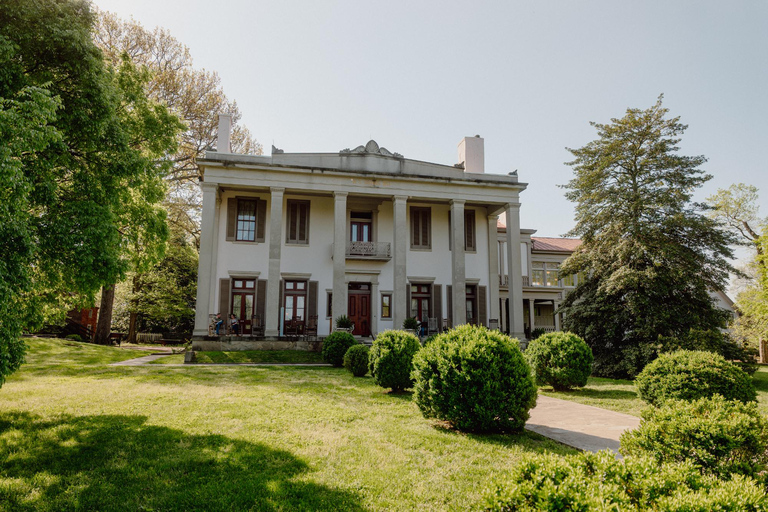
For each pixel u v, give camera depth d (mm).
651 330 16891
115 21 24000
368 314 24344
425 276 24969
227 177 21406
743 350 16562
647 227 17812
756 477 3674
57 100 6477
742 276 17719
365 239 24984
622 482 2820
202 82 26891
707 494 2635
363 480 4926
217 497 4555
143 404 8430
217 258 22734
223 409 8094
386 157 23672
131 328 31953
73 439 6301
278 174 21984
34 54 7414
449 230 25844
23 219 6074
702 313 17609
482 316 25391
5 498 4520
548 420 8109
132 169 8672
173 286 29516
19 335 6152
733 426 3914
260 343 19859
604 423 7848
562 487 2588
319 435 6590
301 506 4332
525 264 29188
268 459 5566
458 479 4965
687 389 8719
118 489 4754
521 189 24562
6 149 5410
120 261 8188
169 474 5133
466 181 23672
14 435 6414
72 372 12836
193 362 17156
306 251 23891
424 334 23344
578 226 20156
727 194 28734
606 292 18062
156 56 25516
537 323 31484
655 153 18812
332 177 22547
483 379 6703
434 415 7230
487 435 6742
